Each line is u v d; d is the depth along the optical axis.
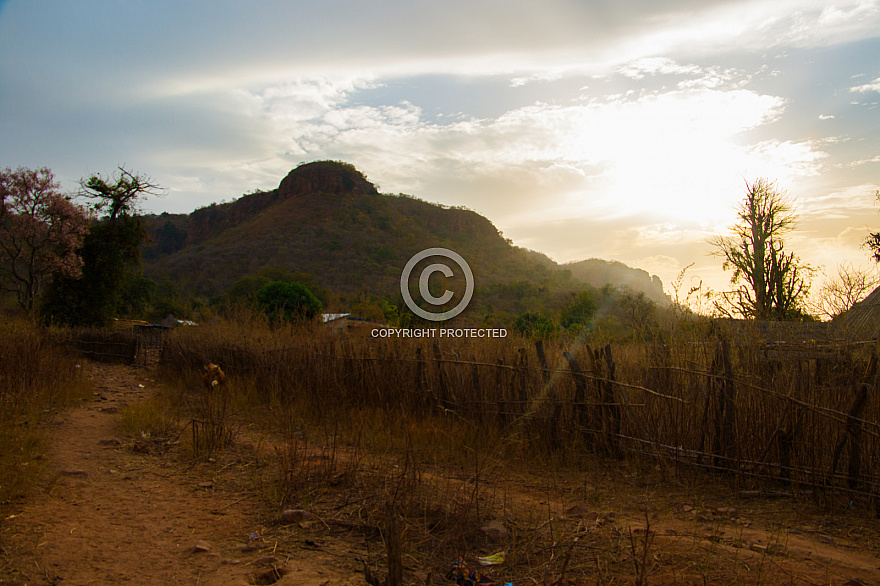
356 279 73.81
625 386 5.83
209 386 9.07
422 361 7.62
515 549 3.27
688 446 5.36
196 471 4.87
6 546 3.02
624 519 3.96
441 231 106.62
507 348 7.48
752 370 5.35
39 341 10.79
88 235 27.62
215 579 2.80
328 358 8.74
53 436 5.84
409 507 3.78
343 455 5.55
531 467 5.56
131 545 3.20
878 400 4.57
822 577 2.96
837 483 4.49
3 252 25.94
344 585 2.74
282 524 3.61
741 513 4.20
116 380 12.21
